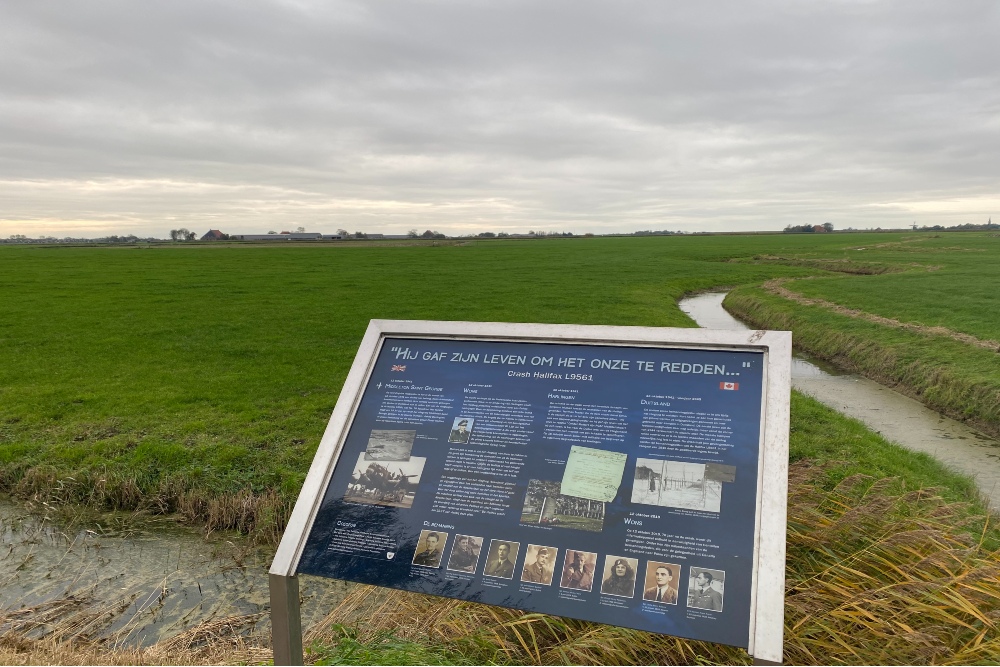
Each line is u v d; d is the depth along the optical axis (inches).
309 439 418.9
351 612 198.4
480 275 1856.5
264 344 772.6
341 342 789.2
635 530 125.0
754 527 120.0
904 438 485.1
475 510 135.2
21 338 802.2
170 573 278.7
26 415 475.5
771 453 124.2
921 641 143.6
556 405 143.8
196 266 2181.3
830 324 905.5
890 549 182.9
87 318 965.8
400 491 141.3
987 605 163.5
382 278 1736.0
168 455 384.2
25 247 4562.0
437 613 174.4
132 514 336.8
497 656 152.9
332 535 139.5
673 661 150.7
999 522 278.8
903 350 708.7
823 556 187.3
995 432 494.9
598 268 2146.9
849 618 157.5
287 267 2164.1
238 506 322.7
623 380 143.0
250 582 271.4
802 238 5108.3
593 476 132.5
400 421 150.8
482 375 153.2
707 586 117.0
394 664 144.1
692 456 129.4
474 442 143.6
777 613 110.7
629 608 118.8
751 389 133.8
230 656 182.1
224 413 482.0
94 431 439.8
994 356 627.8
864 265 2016.5
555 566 125.4
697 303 1398.9
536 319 983.0
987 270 1695.4
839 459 364.5
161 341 789.9
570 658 150.3
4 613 236.4
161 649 189.9
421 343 162.7
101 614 241.8
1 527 323.3
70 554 296.2
